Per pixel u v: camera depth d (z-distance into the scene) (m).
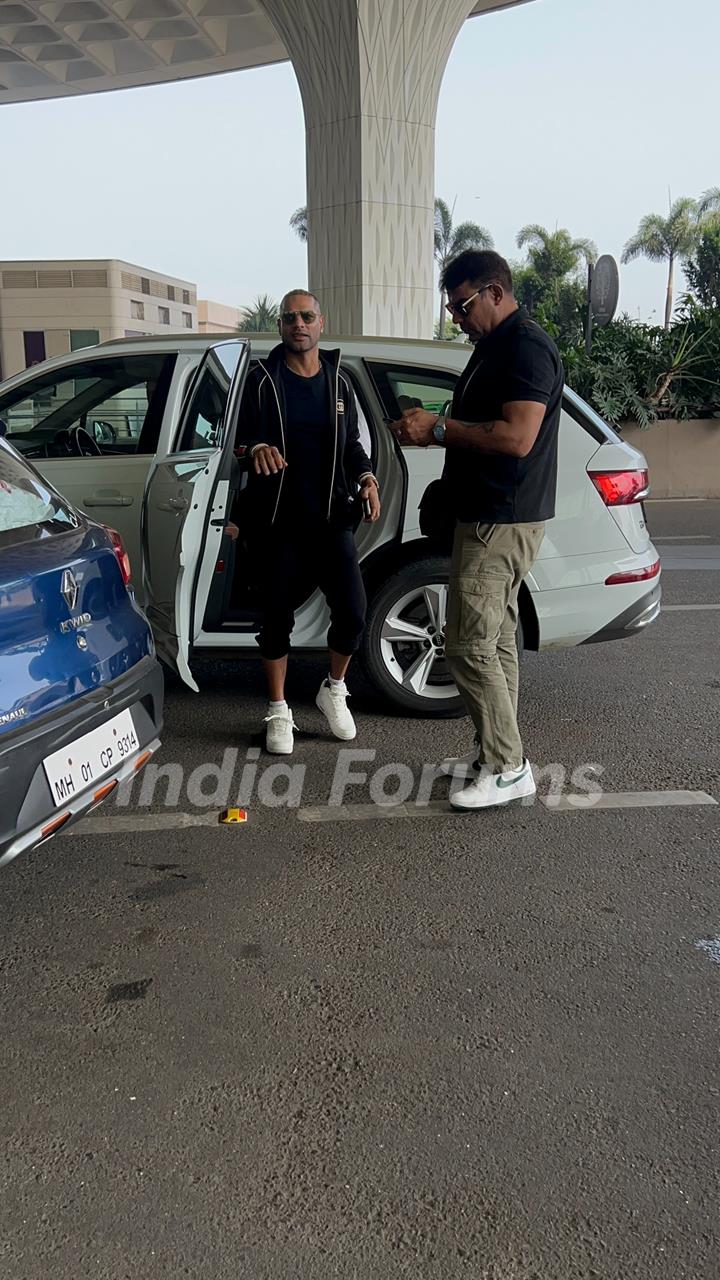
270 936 2.92
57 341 60.00
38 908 3.09
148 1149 2.11
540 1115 2.20
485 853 3.44
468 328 3.48
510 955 2.82
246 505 3.99
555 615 4.57
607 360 13.69
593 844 3.51
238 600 4.55
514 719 3.75
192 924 2.99
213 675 5.54
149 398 4.78
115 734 2.88
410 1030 2.50
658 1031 2.49
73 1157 2.08
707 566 8.92
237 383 3.75
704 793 3.95
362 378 4.62
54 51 31.42
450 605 3.66
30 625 2.62
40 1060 2.39
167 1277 1.80
